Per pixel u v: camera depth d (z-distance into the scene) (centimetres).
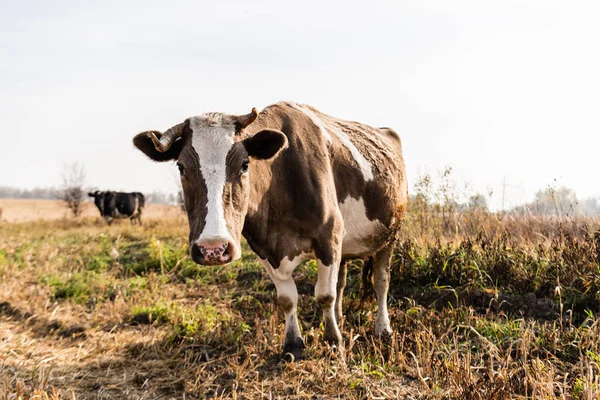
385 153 631
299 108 547
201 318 612
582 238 744
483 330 541
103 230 1591
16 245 1234
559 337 502
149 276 848
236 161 427
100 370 495
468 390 397
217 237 392
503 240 752
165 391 453
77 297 765
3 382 429
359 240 584
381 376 450
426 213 892
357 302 656
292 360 479
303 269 793
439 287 658
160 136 459
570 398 387
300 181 486
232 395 432
